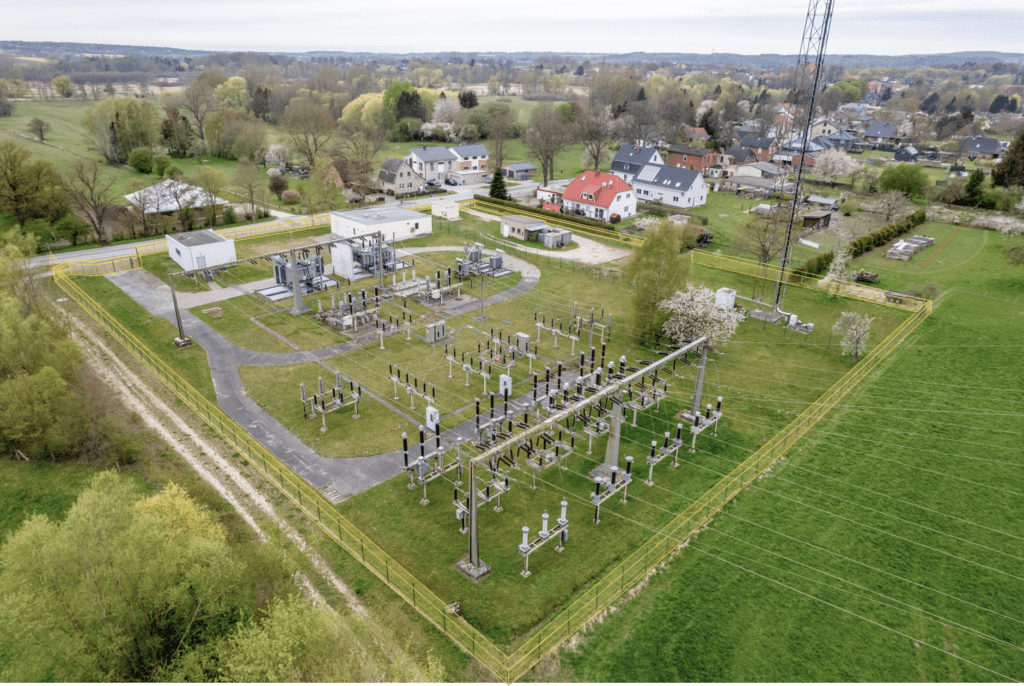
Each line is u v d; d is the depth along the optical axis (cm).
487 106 15825
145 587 2225
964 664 2394
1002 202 8919
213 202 7881
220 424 3747
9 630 2166
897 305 5656
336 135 14275
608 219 8381
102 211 7319
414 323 5178
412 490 3247
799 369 4559
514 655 2370
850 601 2655
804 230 8094
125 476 3312
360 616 2492
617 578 2747
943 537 3017
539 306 5600
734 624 2538
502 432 3534
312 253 6738
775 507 3203
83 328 4919
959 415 4009
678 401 4153
